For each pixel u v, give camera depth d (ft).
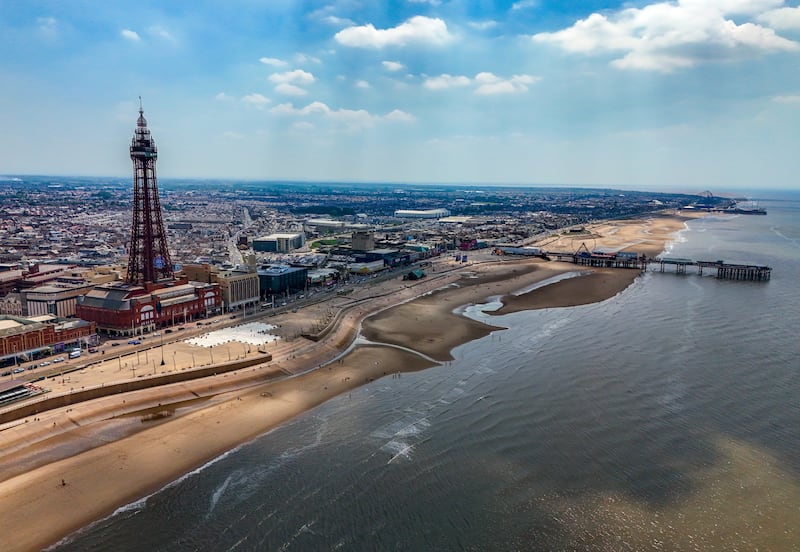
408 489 304.09
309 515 283.79
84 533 271.90
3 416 373.20
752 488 297.53
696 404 401.08
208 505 293.23
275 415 402.93
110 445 358.23
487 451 341.82
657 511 280.31
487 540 262.88
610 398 414.21
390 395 435.53
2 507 290.97
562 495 295.28
